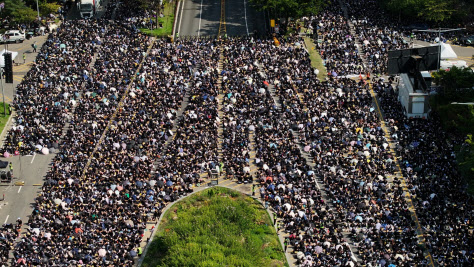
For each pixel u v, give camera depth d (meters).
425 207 170.88
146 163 188.62
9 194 184.50
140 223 168.75
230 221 169.12
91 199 172.62
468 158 178.25
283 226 169.62
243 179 186.12
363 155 191.12
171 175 183.88
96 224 164.50
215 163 189.50
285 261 158.62
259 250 159.00
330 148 194.50
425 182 180.00
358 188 177.12
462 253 153.75
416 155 191.75
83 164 188.38
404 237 160.88
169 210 175.75
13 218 175.38
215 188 184.00
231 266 149.38
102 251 154.00
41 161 197.38
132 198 174.25
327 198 178.12
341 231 163.12
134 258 160.50
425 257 157.38
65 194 174.50
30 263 151.75
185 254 154.00
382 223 165.50
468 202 171.75
